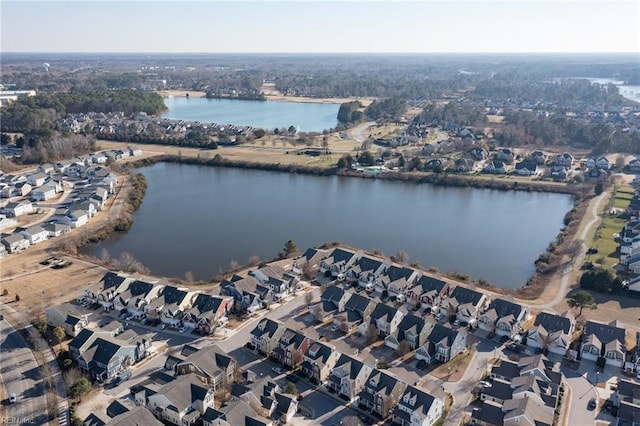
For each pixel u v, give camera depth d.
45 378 79.62
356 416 71.81
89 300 104.88
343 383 77.19
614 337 87.75
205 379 77.56
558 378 77.00
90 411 72.69
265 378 76.69
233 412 67.94
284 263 120.88
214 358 81.00
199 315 95.50
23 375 80.62
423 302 104.19
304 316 100.44
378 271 114.44
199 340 92.12
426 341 88.44
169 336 93.62
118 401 71.25
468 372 83.06
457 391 78.12
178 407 70.56
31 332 91.88
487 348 90.06
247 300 102.38
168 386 72.62
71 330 91.69
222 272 120.12
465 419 71.75
